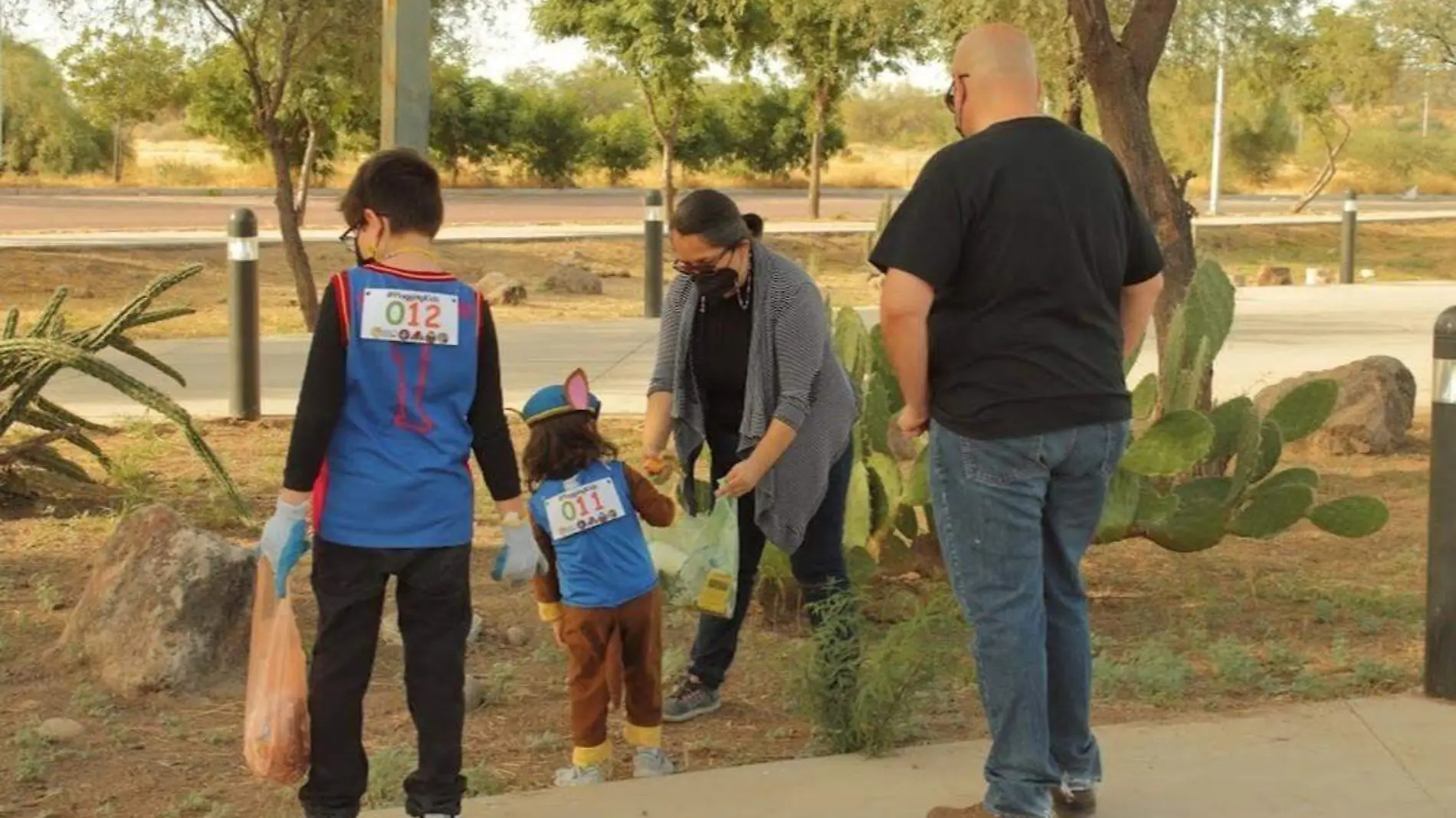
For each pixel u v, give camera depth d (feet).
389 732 18.02
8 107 163.02
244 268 36.73
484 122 177.68
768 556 21.48
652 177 191.01
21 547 25.80
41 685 19.30
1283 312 63.31
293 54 53.78
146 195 139.23
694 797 15.71
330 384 13.10
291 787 16.17
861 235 108.88
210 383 42.24
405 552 13.39
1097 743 16.60
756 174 191.42
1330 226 127.65
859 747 17.07
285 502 13.17
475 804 15.49
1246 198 182.39
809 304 17.17
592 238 99.14
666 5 112.16
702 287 17.21
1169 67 79.15
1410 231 131.85
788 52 122.21
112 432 29.91
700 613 18.67
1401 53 136.36
